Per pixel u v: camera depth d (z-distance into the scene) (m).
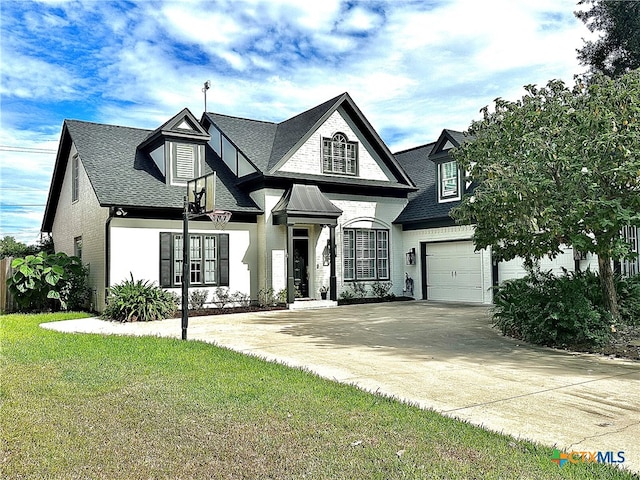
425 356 8.58
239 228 17.67
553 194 8.92
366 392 6.09
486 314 14.69
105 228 15.76
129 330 12.09
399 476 3.75
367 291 19.69
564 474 3.81
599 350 8.89
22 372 7.09
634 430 4.88
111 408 5.38
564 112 9.30
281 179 17.80
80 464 4.00
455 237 18.67
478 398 5.99
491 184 8.92
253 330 11.88
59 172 21.45
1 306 17.12
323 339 10.43
